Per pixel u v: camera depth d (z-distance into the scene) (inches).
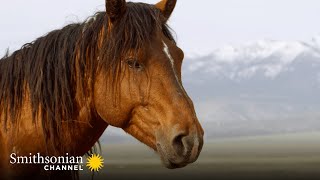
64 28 240.4
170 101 214.4
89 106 229.8
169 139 211.0
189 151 208.1
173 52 223.5
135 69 218.4
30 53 237.1
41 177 231.3
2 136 235.3
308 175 2050.9
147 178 1919.3
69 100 229.1
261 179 1910.7
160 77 217.2
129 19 221.1
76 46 231.5
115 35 220.2
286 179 1889.8
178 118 211.9
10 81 235.6
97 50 228.1
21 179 230.7
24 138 230.2
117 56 218.7
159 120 215.3
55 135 229.3
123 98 220.1
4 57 251.0
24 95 233.5
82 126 231.6
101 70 223.6
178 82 218.5
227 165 2815.0
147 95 217.0
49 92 229.3
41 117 228.1
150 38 220.5
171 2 240.1
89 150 248.5
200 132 211.5
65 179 235.6
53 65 232.4
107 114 223.8
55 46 235.1
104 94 222.8
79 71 229.6
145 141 221.9
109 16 223.5
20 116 231.9
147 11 226.1
